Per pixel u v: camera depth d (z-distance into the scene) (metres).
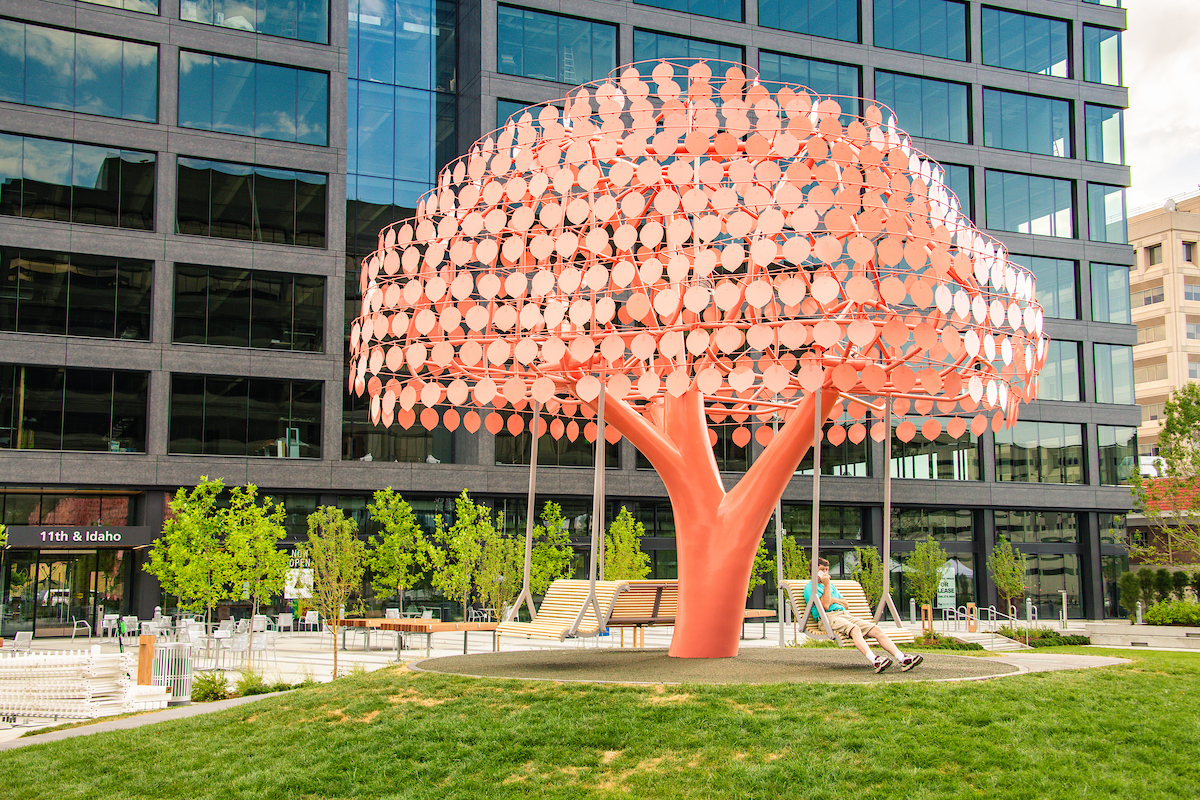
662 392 15.08
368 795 8.84
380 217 37.91
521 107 38.84
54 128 33.19
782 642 17.19
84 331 33.03
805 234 11.70
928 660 13.59
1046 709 9.83
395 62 39.16
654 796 8.27
